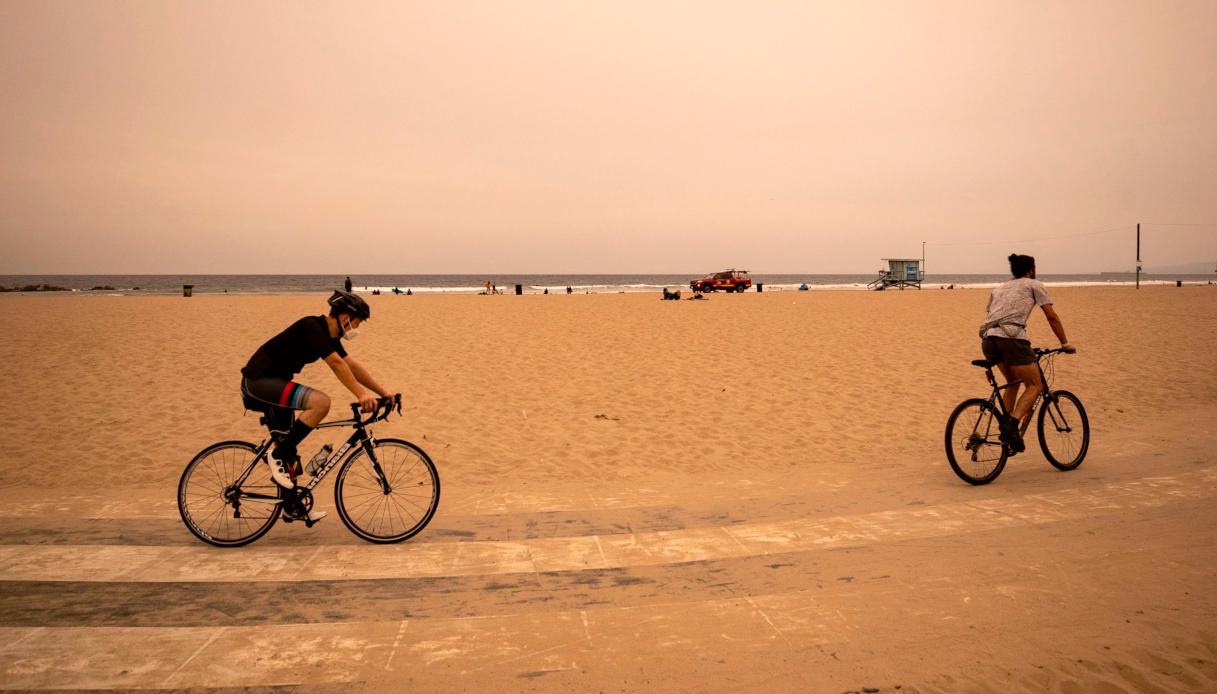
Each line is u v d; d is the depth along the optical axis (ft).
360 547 14.37
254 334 57.00
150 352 45.57
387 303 113.80
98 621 10.84
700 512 16.75
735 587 12.21
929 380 35.96
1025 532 14.80
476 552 14.07
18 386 33.96
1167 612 10.91
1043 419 19.71
